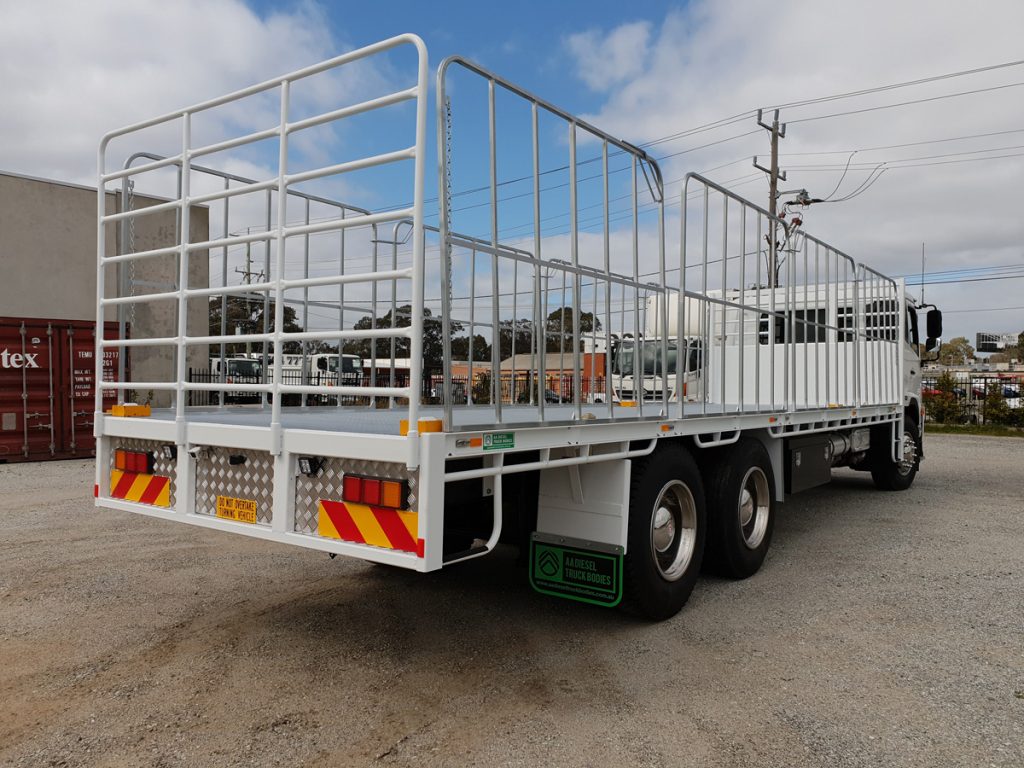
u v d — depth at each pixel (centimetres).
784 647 396
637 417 396
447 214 283
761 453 549
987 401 2498
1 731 296
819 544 649
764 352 784
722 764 274
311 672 358
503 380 620
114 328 1266
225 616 441
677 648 394
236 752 280
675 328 601
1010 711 320
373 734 296
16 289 1334
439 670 362
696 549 463
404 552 284
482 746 286
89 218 1418
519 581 523
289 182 325
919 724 307
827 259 690
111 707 319
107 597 475
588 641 404
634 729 301
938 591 501
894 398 910
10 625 421
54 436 1196
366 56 303
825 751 284
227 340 340
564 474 409
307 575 530
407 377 604
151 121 393
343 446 298
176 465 374
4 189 1317
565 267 352
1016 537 678
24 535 650
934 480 1089
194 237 1264
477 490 349
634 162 405
